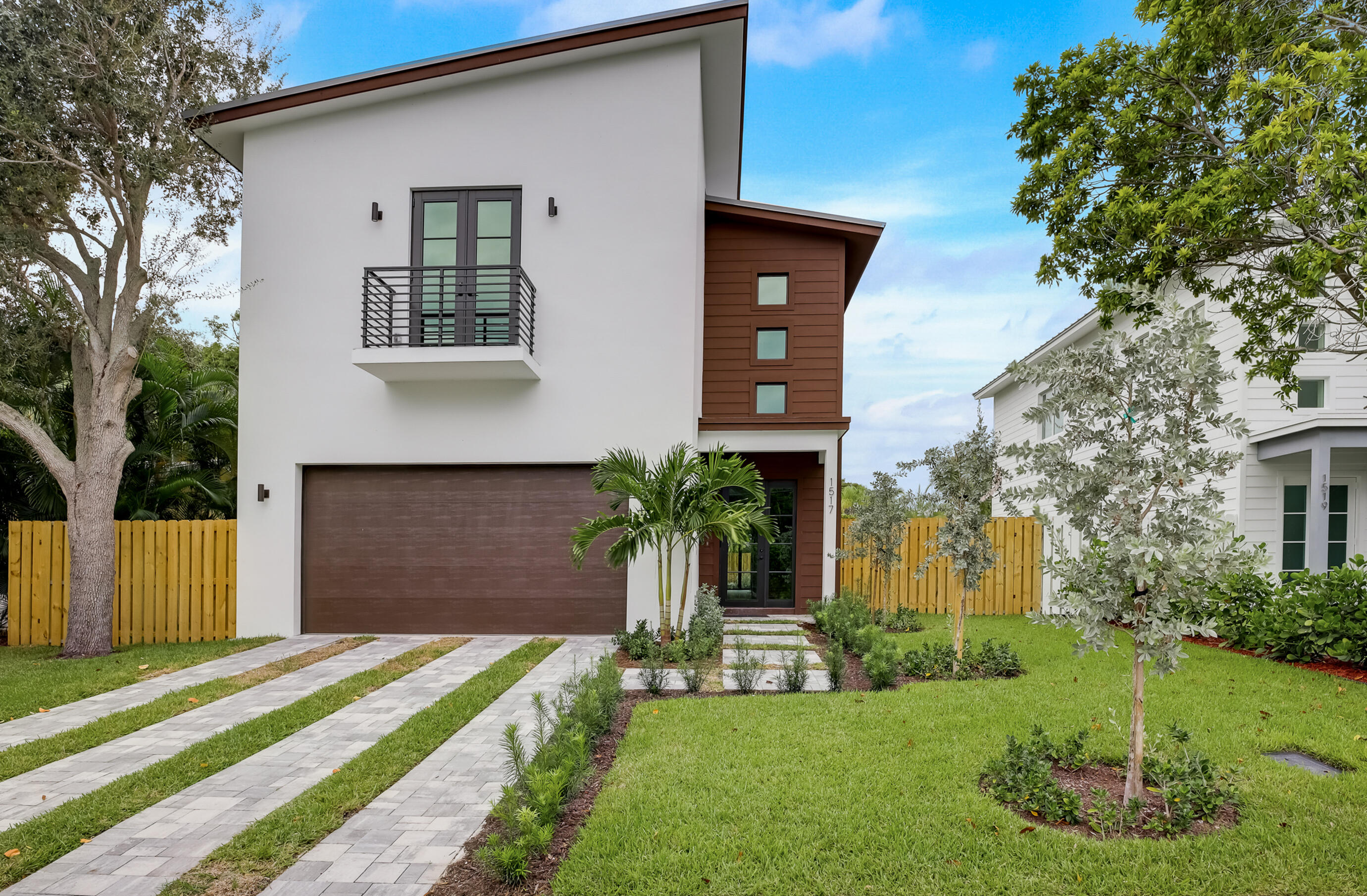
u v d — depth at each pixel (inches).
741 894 123.7
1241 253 319.0
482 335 403.5
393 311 407.8
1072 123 353.1
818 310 490.6
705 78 455.8
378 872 134.7
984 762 183.0
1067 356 166.2
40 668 325.4
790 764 182.9
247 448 406.3
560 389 403.9
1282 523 401.4
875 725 216.5
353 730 227.8
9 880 133.2
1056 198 351.9
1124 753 185.5
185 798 172.4
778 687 277.3
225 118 405.4
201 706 259.3
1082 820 150.9
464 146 414.3
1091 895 122.0
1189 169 324.2
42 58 342.0
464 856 141.1
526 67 410.9
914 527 532.7
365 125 416.5
